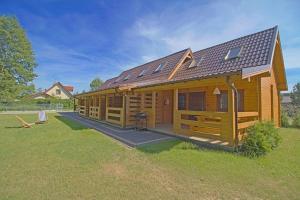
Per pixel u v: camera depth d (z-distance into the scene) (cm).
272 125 715
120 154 618
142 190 381
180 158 576
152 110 1146
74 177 438
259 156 599
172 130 1032
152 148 689
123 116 1214
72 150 665
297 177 450
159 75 1475
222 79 702
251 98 990
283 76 1264
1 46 3203
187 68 1339
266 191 383
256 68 696
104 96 1694
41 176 442
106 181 419
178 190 382
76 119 1866
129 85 1152
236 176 450
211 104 1155
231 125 675
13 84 3269
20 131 1094
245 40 1139
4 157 582
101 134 991
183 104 1377
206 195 364
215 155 606
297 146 746
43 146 723
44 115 1555
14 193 363
